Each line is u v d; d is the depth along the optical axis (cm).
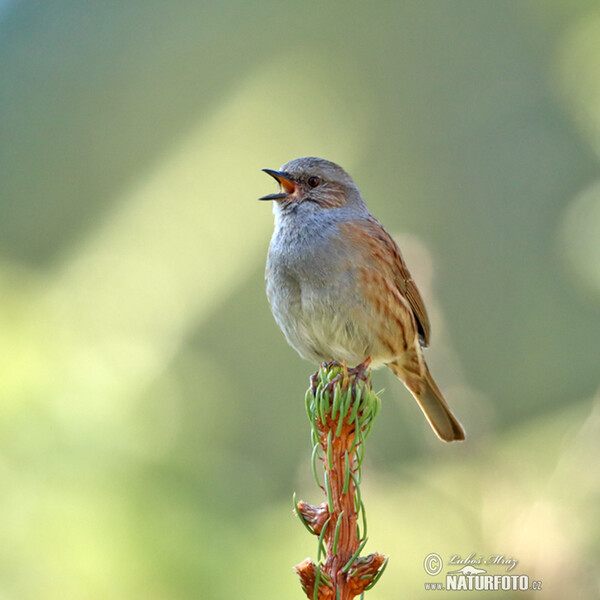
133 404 614
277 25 1911
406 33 1895
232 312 1501
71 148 1777
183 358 709
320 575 398
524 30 1761
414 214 1716
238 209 1586
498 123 1745
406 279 732
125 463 577
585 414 1038
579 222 921
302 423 1495
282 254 696
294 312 695
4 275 664
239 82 1830
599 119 1013
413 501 909
